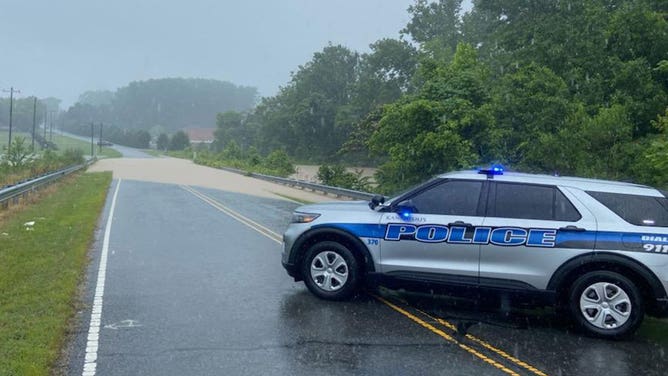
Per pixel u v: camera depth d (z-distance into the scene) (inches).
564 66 1033.5
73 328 262.8
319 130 3590.1
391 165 990.4
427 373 218.1
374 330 269.0
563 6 1244.5
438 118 882.1
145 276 371.9
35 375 201.8
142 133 6781.5
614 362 236.4
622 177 722.2
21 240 478.6
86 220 643.5
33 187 884.0
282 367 221.1
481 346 251.3
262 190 1322.6
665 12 1035.9
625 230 268.8
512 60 1212.5
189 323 273.6
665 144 573.9
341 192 1109.1
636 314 263.1
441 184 299.3
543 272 274.5
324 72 3865.7
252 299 318.3
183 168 2496.3
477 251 283.1
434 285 290.8
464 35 2373.3
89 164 2450.8
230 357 230.7
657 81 916.6
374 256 301.9
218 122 5073.8
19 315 271.7
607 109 794.2
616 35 976.3
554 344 257.8
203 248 486.9
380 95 3115.2
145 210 806.5
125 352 233.8
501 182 292.2
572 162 777.6
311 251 317.7
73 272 367.2
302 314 291.7
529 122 901.2
